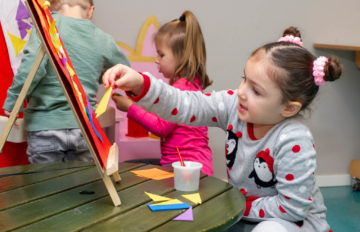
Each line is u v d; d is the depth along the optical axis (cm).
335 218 203
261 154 109
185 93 119
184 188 101
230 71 233
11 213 85
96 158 88
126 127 215
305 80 104
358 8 245
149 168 121
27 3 82
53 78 159
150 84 108
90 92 168
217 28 228
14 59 175
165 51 178
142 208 89
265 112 104
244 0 229
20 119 164
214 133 234
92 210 87
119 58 180
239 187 117
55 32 96
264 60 102
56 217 83
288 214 101
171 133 168
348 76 252
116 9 212
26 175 113
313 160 102
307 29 241
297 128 105
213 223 81
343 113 255
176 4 220
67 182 107
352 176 250
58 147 161
